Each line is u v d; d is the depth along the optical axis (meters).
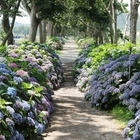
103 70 11.42
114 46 16.52
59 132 7.70
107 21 26.03
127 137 6.69
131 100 8.41
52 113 9.38
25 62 10.25
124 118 8.52
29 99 7.45
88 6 25.56
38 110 7.84
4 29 18.53
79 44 45.06
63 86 14.77
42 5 20.81
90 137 7.38
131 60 10.00
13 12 16.95
